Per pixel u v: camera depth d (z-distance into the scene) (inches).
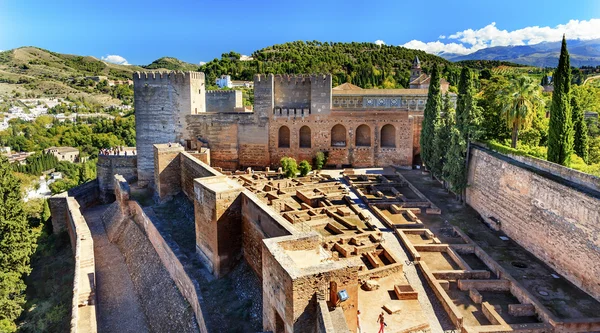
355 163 2425.0
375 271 1125.1
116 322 1227.9
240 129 2385.6
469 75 1769.2
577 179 1181.1
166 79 2283.5
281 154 2422.5
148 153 2320.4
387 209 1705.2
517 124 1651.1
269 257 766.5
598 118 2217.0
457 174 1771.7
